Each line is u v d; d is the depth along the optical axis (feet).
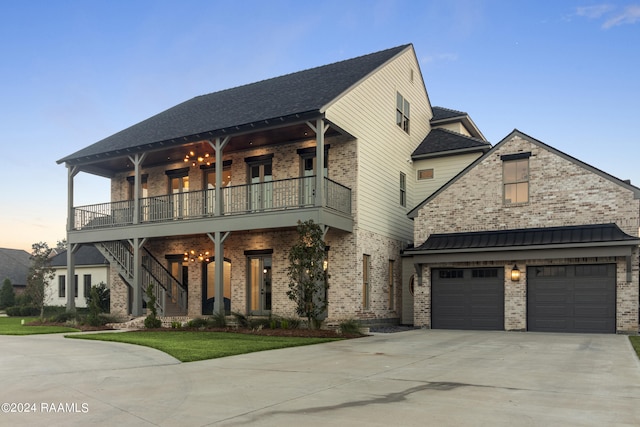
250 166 66.18
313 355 34.81
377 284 62.13
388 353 35.88
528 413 18.04
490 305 57.21
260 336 47.57
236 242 64.95
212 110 69.41
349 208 57.77
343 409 18.79
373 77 64.08
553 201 55.11
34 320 68.90
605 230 51.49
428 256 59.06
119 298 75.51
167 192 72.49
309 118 52.80
